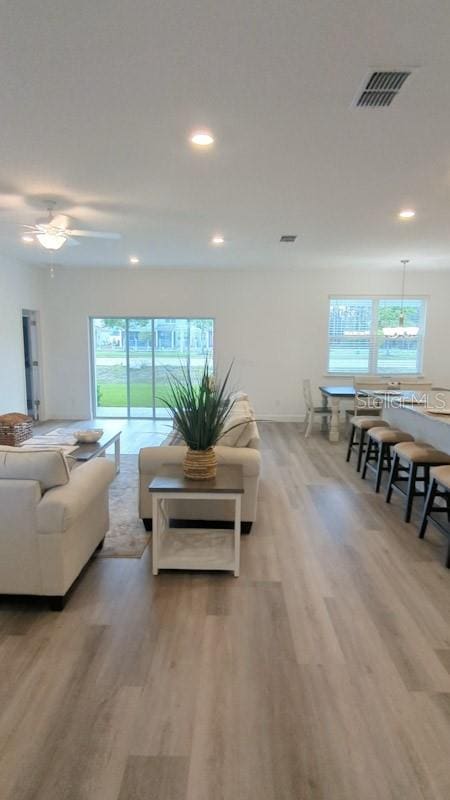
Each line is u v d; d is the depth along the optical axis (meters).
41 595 2.41
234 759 1.57
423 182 3.57
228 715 1.75
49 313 8.02
